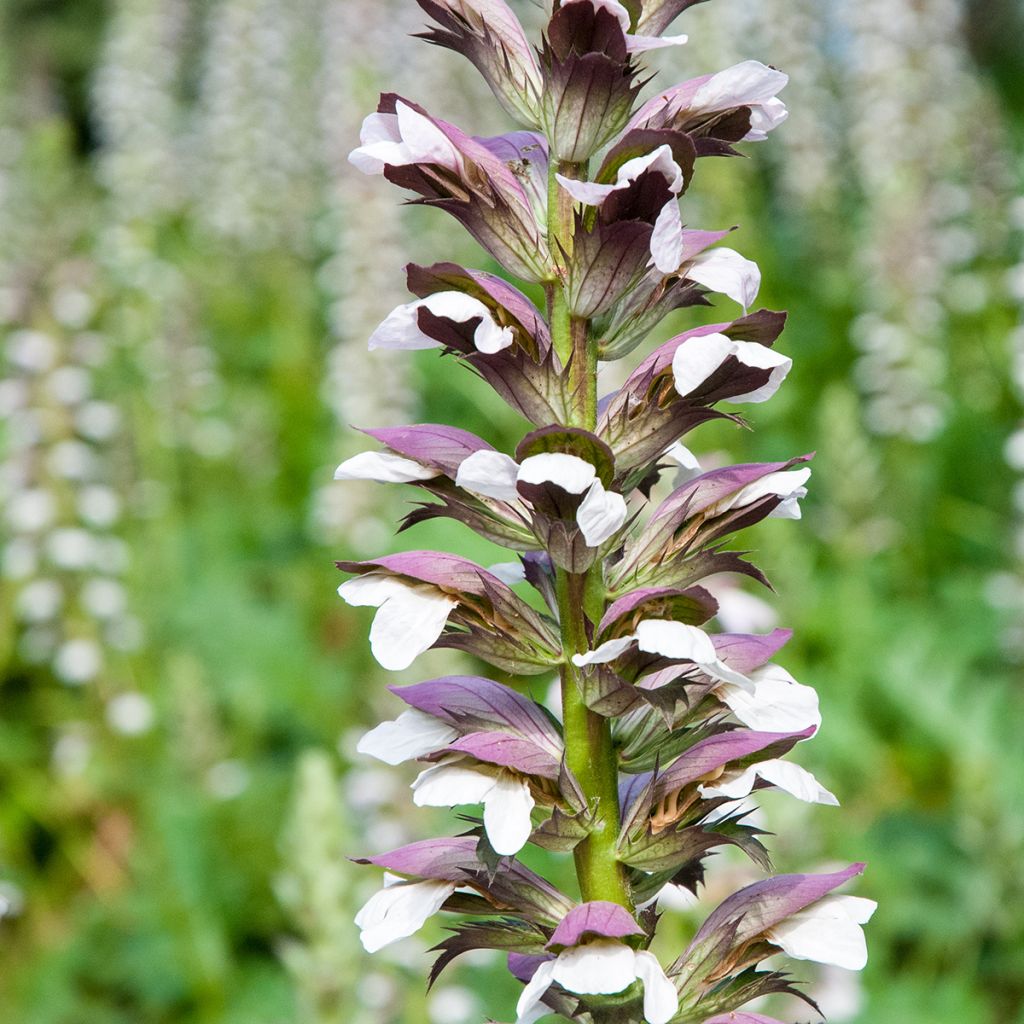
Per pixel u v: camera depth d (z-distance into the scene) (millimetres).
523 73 636
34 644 1597
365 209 2168
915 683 1432
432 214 2678
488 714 624
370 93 2434
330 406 2271
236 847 1340
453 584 625
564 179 605
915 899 1220
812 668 1520
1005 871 1198
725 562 629
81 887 1439
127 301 2307
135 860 1354
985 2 3502
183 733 1433
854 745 1387
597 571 627
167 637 1698
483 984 1078
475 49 639
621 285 614
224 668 1628
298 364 2387
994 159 2412
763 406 2002
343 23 2916
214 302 2711
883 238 2105
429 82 2738
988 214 2383
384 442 631
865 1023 1088
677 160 606
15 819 1470
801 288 2459
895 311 2057
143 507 1801
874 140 2564
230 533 2033
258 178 2957
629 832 623
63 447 1629
